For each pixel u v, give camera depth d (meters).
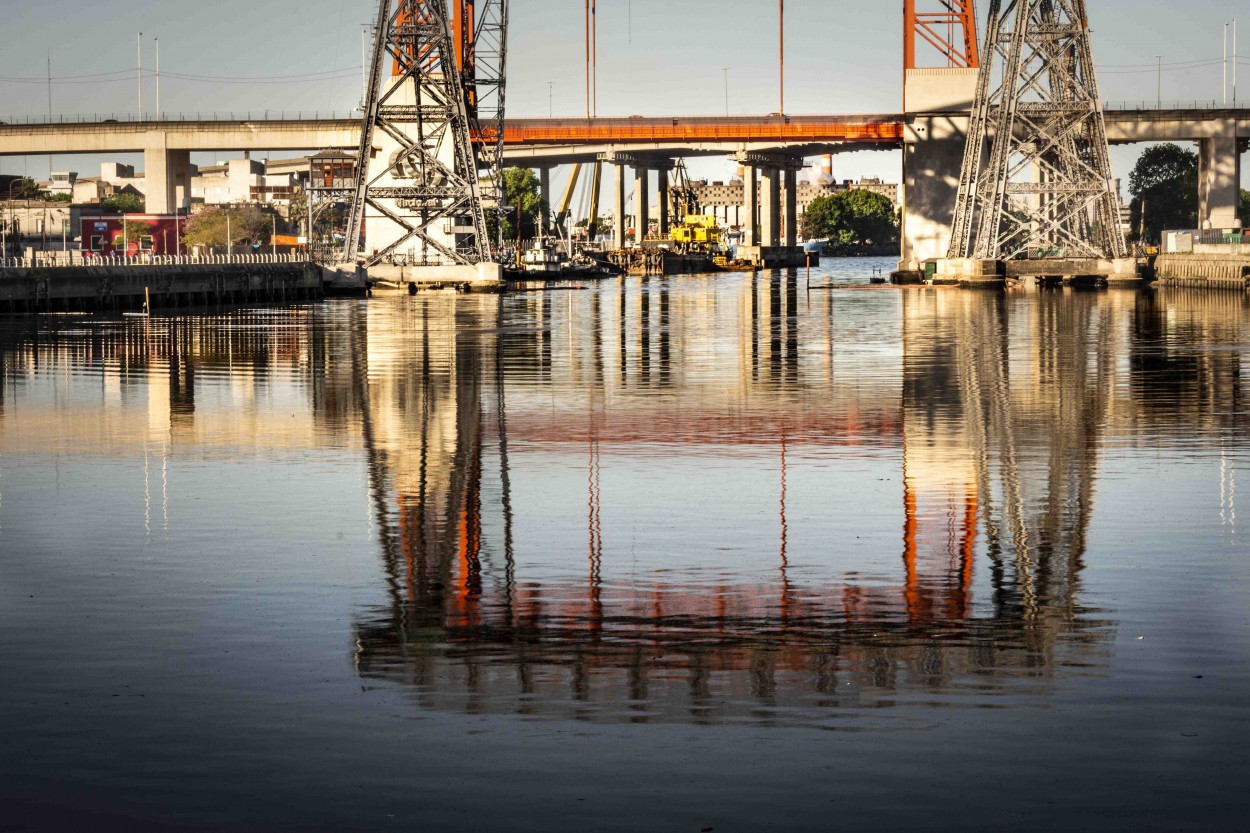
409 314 122.81
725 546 27.72
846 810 15.12
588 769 16.16
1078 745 16.70
